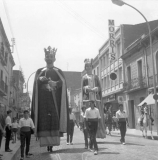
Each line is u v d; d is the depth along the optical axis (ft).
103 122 38.01
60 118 29.91
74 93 234.79
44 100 29.84
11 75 134.62
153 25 105.29
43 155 27.30
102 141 39.68
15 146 40.32
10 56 123.95
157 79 75.41
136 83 85.92
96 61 147.84
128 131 74.84
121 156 23.85
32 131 28.45
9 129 33.45
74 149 30.53
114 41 106.01
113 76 104.06
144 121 51.29
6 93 104.17
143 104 68.28
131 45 95.86
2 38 97.60
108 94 121.49
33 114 29.96
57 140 29.14
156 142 40.65
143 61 84.07
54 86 29.99
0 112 27.35
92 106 27.43
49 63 31.09
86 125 27.45
